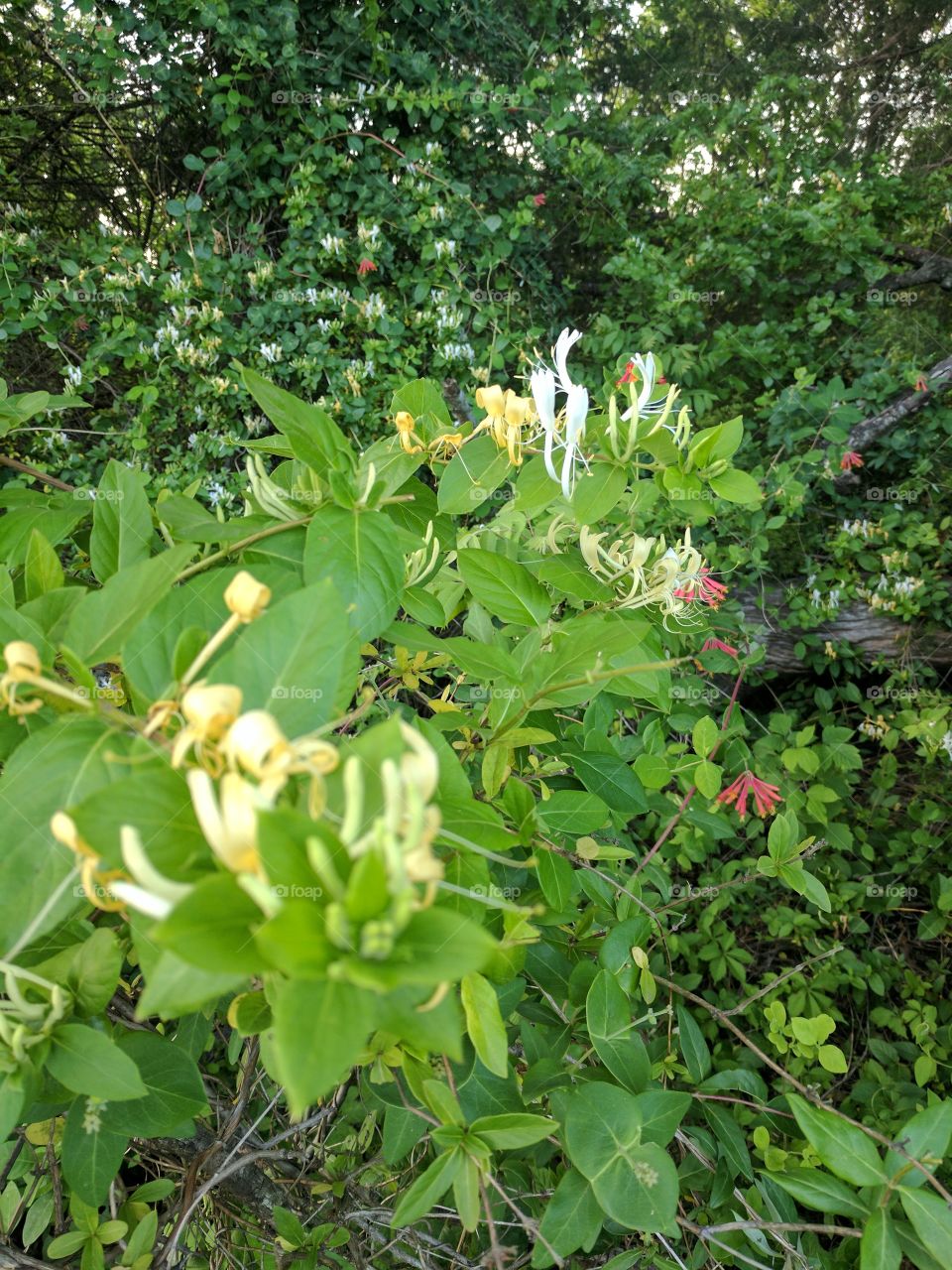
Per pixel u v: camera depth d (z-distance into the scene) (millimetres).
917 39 1812
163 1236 530
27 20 1443
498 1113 410
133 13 1429
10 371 1514
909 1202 348
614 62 1863
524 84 1665
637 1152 365
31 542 350
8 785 251
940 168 1844
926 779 1271
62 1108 387
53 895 241
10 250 1401
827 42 1880
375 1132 629
